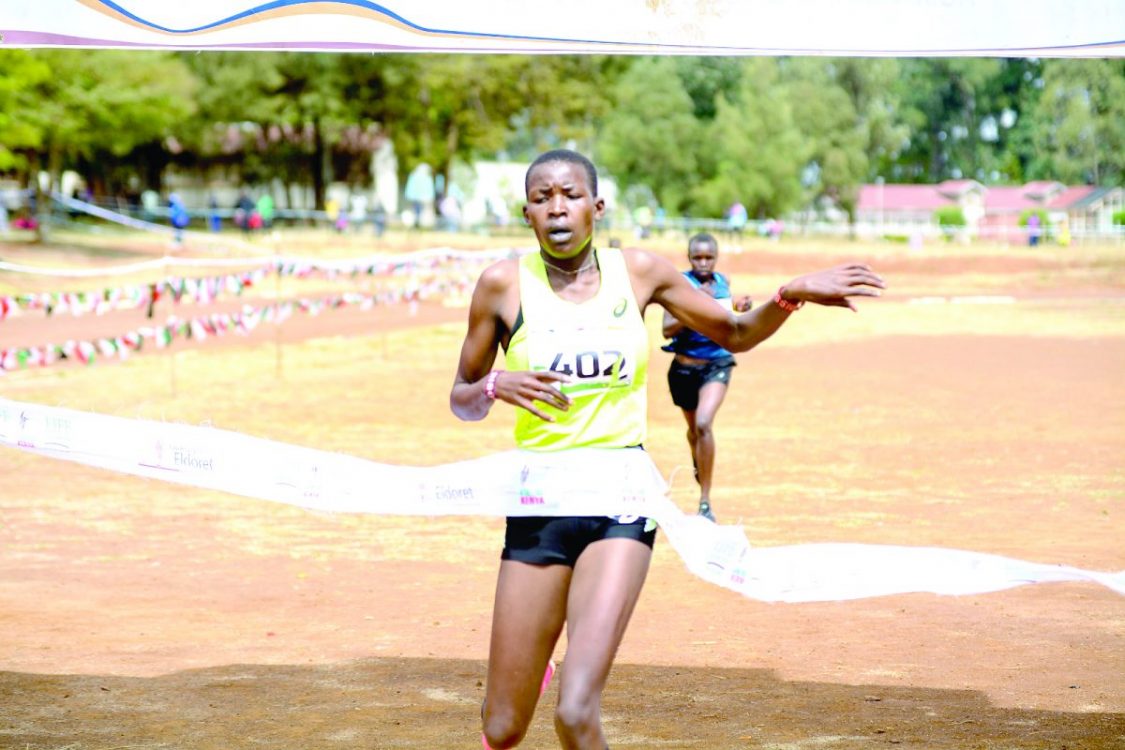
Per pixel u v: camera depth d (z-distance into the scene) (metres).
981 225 199.00
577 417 11.71
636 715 15.76
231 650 18.81
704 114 196.62
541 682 11.76
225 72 157.50
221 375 58.19
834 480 33.22
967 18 15.25
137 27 15.49
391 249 132.25
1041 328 82.69
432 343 73.69
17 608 21.19
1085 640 19.06
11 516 29.17
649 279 12.08
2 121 108.94
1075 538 25.83
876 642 19.09
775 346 72.94
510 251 57.66
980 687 16.78
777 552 12.48
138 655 18.52
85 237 132.25
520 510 11.70
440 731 15.22
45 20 15.33
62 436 13.74
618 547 11.46
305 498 13.15
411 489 12.70
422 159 174.00
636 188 187.25
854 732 14.99
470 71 162.38
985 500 30.25
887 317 92.38
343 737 15.01
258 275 46.94
